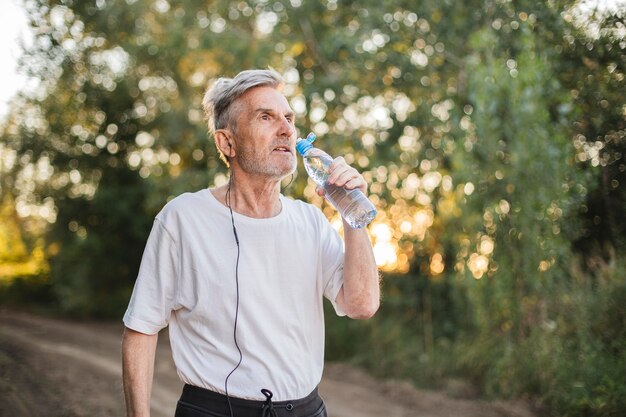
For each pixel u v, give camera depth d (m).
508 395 5.63
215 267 1.92
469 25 6.96
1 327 10.08
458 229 6.81
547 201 5.20
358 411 5.91
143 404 1.91
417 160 7.79
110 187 12.77
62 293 13.17
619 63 4.17
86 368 6.34
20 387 5.15
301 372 1.96
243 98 1.97
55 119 10.67
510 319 5.86
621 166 4.44
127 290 13.60
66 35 7.76
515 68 5.46
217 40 8.93
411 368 7.04
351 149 8.06
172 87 11.61
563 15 4.53
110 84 11.21
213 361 1.91
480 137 5.93
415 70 7.67
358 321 8.25
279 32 8.78
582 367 4.83
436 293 7.98
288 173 1.97
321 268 2.04
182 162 11.32
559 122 5.05
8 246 16.59
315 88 8.17
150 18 10.49
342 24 8.43
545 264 5.40
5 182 11.97
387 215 8.09
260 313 1.92
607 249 4.91
